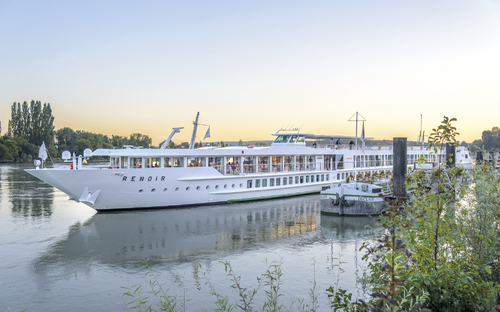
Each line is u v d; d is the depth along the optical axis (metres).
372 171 61.84
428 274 8.32
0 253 23.98
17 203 44.03
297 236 28.53
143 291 17.97
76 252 24.22
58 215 36.19
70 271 20.80
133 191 37.06
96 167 41.06
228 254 23.88
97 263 22.11
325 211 38.12
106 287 18.56
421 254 8.62
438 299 8.46
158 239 27.42
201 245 25.92
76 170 34.44
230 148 44.97
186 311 15.72
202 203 41.59
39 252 24.20
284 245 25.97
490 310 8.12
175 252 24.27
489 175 11.35
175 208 39.78
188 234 28.94
